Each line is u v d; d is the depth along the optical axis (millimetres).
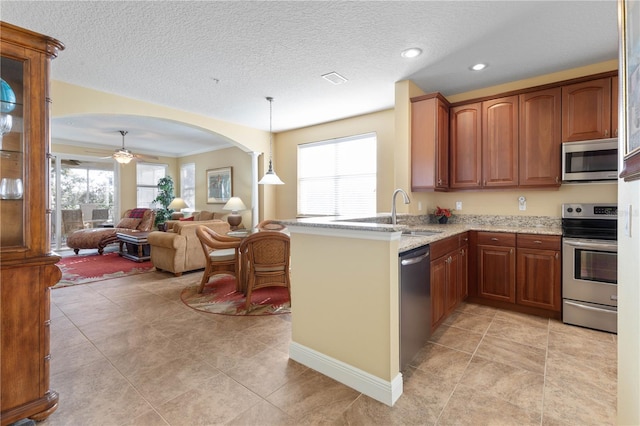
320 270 2014
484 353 2248
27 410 1527
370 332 1786
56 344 2408
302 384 1885
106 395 1773
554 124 3035
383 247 1729
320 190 5477
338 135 5164
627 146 1091
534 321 2830
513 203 3537
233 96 4004
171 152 8672
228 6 2184
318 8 2207
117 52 2842
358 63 3061
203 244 3811
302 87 3703
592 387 1831
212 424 1544
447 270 2613
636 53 991
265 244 3176
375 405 1690
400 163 3521
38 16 2279
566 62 3029
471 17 2301
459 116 3586
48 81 1604
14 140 1562
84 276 4574
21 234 1549
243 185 7219
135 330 2682
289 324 2822
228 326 2775
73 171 7312
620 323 1291
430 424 1541
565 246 2758
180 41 2658
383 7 2189
